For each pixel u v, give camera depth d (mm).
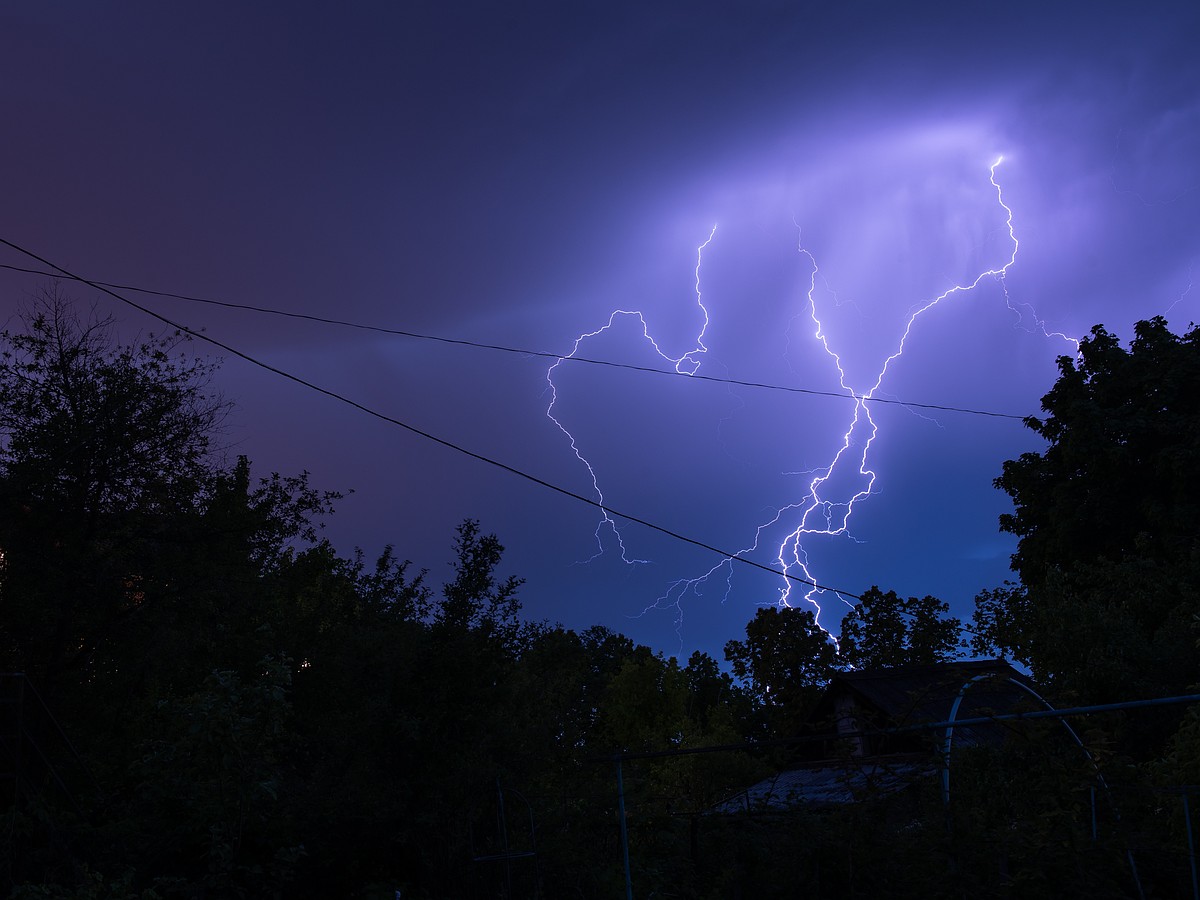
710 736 24750
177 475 13961
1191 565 14633
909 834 5551
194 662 12914
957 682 5844
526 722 8508
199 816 6941
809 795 7848
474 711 7789
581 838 7582
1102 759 5539
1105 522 20500
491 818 7496
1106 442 20359
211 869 6730
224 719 6879
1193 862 5090
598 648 32281
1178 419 19812
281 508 14969
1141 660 11867
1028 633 15555
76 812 7902
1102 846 5047
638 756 6133
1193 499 19359
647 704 28797
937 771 5684
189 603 12984
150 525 13375
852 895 5457
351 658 7965
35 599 12070
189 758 7219
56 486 12664
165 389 13812
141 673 12688
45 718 9148
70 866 7000
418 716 7629
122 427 13164
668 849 7594
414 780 7387
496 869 7121
